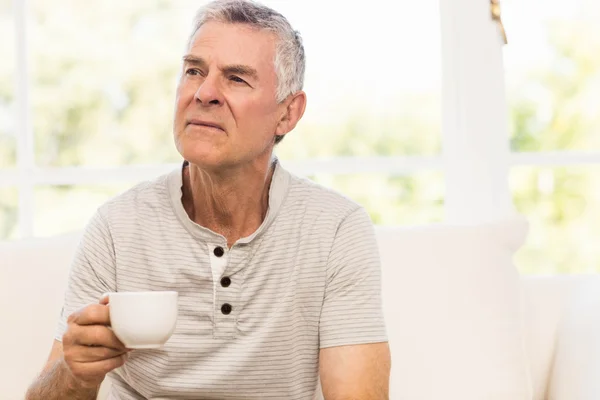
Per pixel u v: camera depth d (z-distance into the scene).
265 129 1.59
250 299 1.60
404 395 1.96
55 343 1.61
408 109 2.97
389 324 2.00
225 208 1.63
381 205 3.81
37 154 3.20
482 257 2.07
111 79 3.21
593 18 3.06
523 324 2.08
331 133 3.25
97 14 3.15
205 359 1.59
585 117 3.24
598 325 1.97
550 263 3.55
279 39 1.61
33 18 3.10
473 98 2.65
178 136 1.55
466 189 2.65
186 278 1.60
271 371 1.60
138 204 1.67
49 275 1.98
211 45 1.55
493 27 2.66
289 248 1.63
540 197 3.56
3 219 3.64
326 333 1.62
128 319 1.21
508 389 1.97
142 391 1.64
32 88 3.17
